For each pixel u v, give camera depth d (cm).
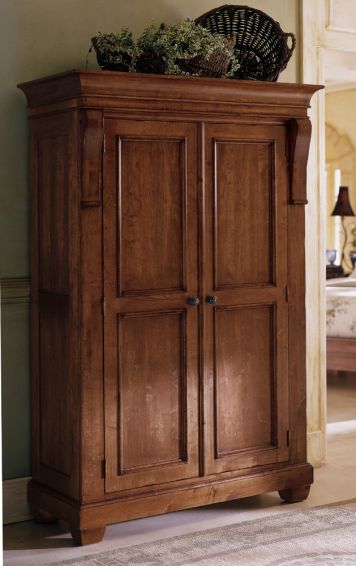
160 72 336
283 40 367
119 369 325
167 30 338
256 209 354
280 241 360
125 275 325
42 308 343
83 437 319
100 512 322
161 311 333
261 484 359
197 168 338
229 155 346
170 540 328
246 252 353
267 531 336
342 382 653
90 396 320
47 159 335
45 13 354
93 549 320
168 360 337
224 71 348
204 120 338
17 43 349
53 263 334
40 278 345
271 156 356
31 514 358
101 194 318
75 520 321
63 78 312
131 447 329
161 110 326
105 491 324
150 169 328
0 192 347
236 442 354
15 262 352
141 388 330
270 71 372
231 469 352
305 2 419
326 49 430
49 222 336
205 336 343
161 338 335
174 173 333
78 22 362
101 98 311
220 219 345
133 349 328
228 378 350
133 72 326
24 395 357
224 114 342
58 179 328
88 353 318
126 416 328
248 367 355
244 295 352
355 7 436
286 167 360
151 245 330
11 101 348
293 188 360
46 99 330
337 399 590
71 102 315
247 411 356
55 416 336
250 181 352
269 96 349
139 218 327
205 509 366
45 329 341
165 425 337
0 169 347
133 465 330
